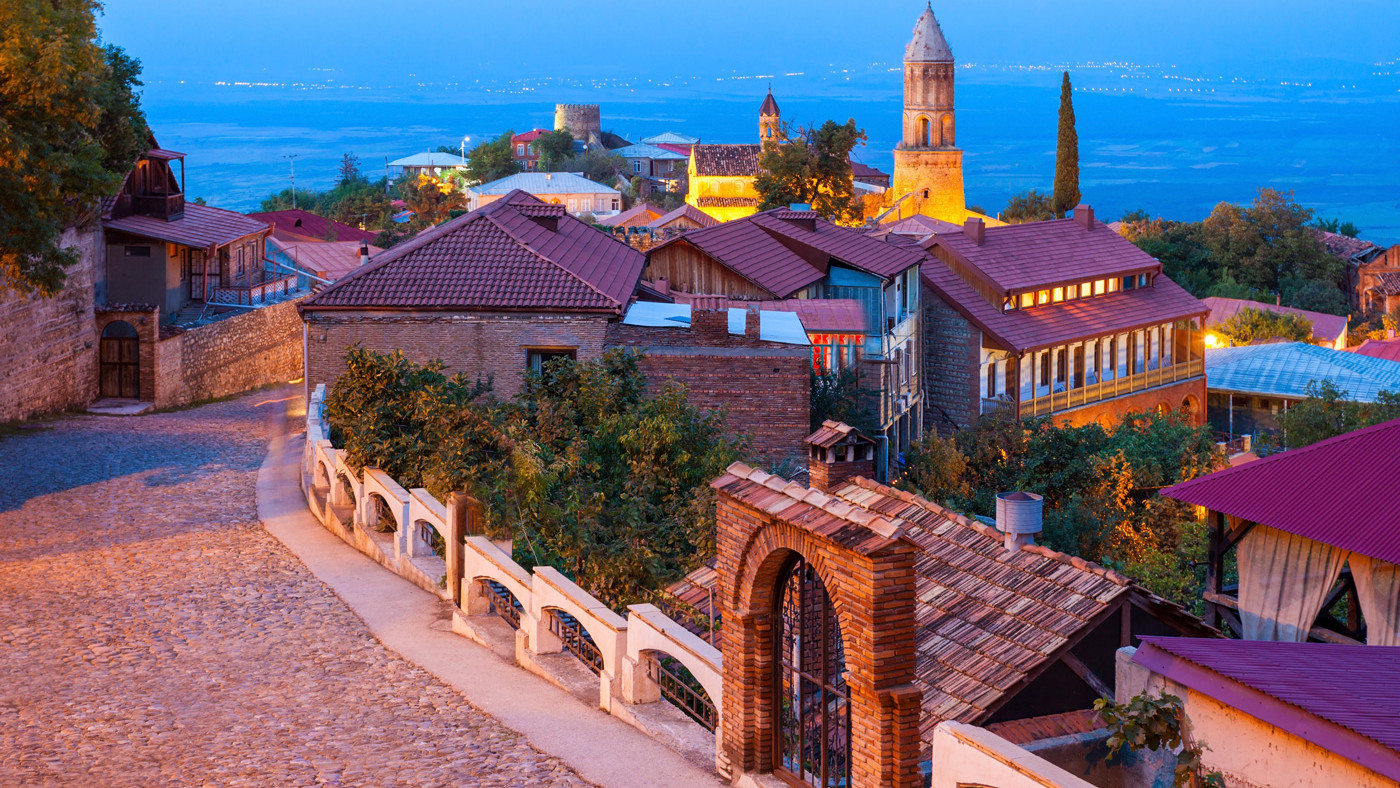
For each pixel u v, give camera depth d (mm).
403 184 184000
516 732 13016
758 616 11133
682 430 24609
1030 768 8258
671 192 188750
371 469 21734
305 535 22500
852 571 9688
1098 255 67188
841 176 93875
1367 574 18062
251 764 12078
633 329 32844
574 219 44906
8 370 36375
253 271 59531
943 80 134250
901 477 43281
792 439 31203
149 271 51500
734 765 11422
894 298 46562
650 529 21188
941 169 134000
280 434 35344
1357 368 63844
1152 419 52938
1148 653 12211
